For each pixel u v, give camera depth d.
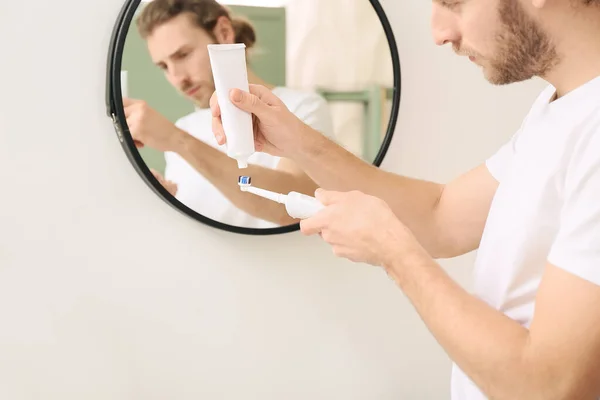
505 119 1.20
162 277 1.02
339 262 1.12
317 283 1.11
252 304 1.07
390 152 1.13
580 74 0.67
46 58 0.93
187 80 0.96
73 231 0.97
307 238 1.09
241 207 1.01
